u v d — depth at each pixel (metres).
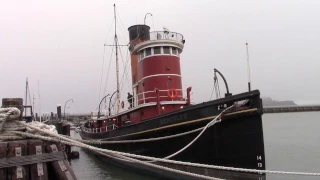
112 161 20.41
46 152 6.43
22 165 5.96
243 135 11.48
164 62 17.84
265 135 42.12
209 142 12.24
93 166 21.52
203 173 12.38
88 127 33.03
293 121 74.94
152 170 14.96
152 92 17.62
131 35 23.22
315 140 33.59
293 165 19.78
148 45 17.97
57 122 32.56
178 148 13.28
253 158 11.34
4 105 7.14
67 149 25.27
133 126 15.81
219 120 11.61
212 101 11.98
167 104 16.97
